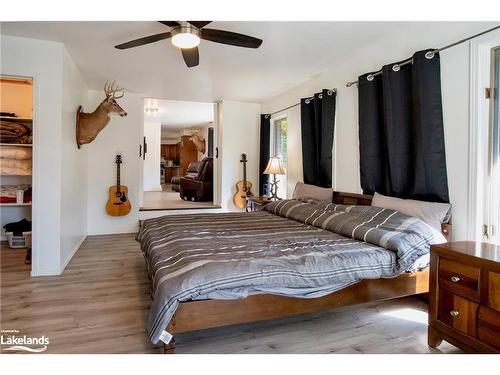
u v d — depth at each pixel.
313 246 2.24
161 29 2.86
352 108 3.48
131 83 4.62
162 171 13.03
